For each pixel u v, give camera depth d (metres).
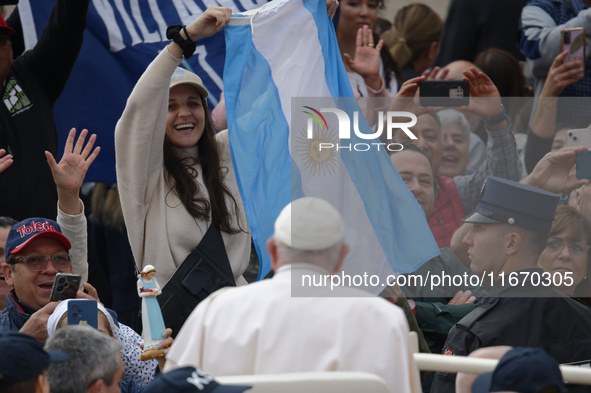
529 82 22.34
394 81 22.91
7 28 20.02
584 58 20.89
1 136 20.06
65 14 19.95
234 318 10.59
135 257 16.55
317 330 10.33
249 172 15.32
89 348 10.88
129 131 16.25
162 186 16.58
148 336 13.39
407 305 16.72
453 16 22.72
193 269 16.11
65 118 21.23
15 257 15.49
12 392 9.41
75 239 17.02
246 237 17.27
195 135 17.03
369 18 23.00
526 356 9.44
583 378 11.36
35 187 20.06
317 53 16.28
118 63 21.23
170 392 8.80
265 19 16.27
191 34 16.08
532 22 22.08
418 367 11.10
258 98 15.88
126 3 21.16
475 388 10.42
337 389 9.20
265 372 10.27
